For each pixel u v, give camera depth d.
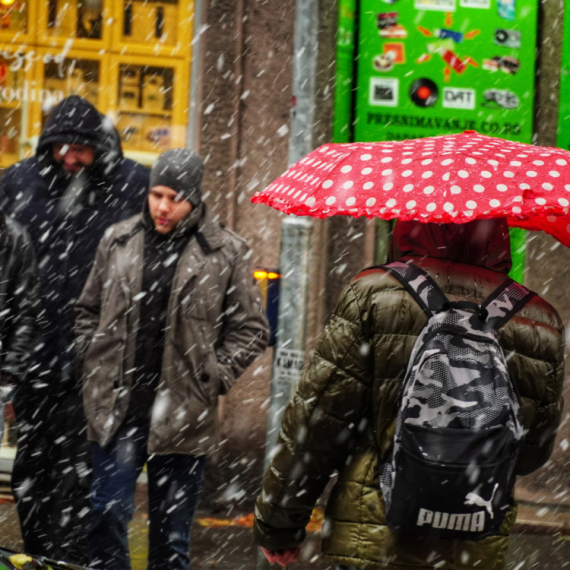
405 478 4.15
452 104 12.28
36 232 8.58
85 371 7.44
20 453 8.47
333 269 11.87
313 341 11.80
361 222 11.93
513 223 5.70
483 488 4.10
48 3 11.84
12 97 11.87
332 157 4.83
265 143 11.71
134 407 7.37
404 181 4.44
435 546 4.29
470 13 12.25
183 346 7.41
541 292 12.43
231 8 11.62
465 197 4.30
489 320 4.38
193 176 7.46
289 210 4.66
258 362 11.65
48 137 8.40
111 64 11.86
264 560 7.12
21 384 8.43
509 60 12.38
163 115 11.84
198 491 7.52
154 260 7.48
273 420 7.52
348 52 12.02
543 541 10.75
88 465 8.38
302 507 4.63
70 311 8.52
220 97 11.65
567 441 12.36
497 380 4.19
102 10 11.84
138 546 9.48
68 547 8.30
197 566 9.01
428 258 4.53
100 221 8.62
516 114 12.42
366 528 4.32
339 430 4.43
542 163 4.50
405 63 12.16
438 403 4.14
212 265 7.54
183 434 7.34
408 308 4.34
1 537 9.47
